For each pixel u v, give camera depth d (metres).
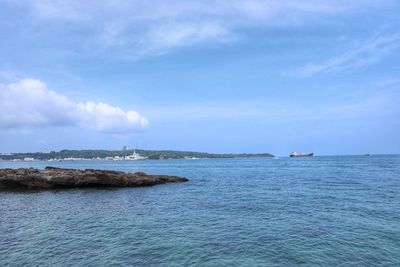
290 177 66.94
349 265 14.53
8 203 33.94
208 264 14.85
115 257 16.00
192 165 162.62
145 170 115.75
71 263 15.28
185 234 20.02
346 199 32.69
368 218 23.47
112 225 22.78
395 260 15.03
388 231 19.75
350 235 19.09
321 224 22.06
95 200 35.59
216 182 57.44
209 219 24.47
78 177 47.75
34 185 46.31
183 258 15.70
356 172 76.25
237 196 37.69
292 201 32.78
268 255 15.97
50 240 19.11
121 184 49.47
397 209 26.50
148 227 22.00
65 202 34.38
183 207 30.19
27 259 15.88
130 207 30.55
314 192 39.53
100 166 165.38
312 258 15.45
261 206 30.12
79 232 20.92
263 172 88.81
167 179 56.97
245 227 21.67
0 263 15.37
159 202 33.62
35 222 24.23
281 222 23.03
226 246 17.48
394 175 63.81
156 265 14.85
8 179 45.31
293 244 17.62
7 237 19.89
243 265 14.67
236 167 128.12
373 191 38.38
